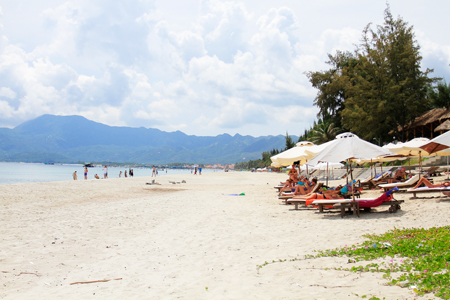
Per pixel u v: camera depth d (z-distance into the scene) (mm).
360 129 36688
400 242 6156
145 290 4809
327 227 8977
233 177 64688
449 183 12039
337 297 3893
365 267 4926
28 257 6828
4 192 20062
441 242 5758
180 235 8953
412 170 25375
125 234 9188
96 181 36312
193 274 5527
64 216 12383
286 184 19047
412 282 4094
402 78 35188
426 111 37594
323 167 24250
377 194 15211
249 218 11484
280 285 4582
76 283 5234
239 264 5969
